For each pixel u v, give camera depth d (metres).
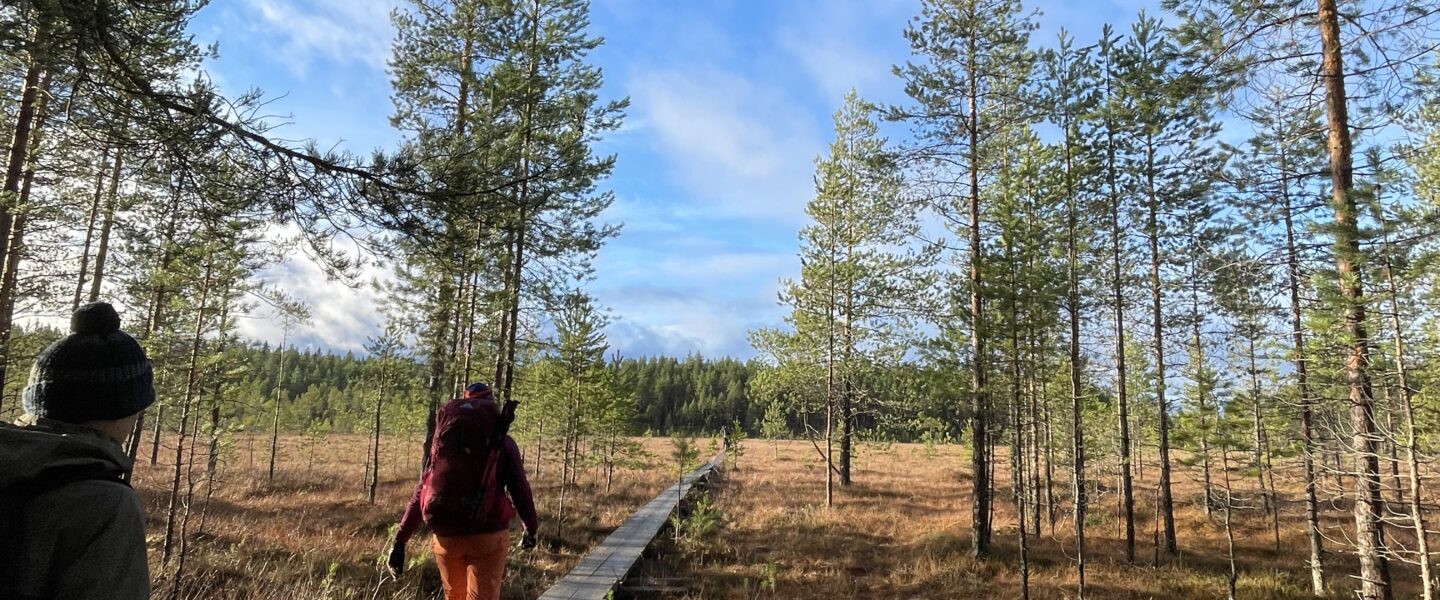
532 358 16.83
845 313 21.67
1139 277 14.04
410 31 14.36
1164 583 11.63
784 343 22.31
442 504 3.23
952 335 11.31
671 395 83.56
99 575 1.06
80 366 1.23
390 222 4.03
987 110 13.83
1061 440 17.45
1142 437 20.59
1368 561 7.61
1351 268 7.11
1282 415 10.61
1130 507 13.29
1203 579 11.93
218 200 3.90
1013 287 10.38
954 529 15.50
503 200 4.22
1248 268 10.13
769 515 17.52
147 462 20.56
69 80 3.44
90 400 1.23
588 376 15.74
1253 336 11.03
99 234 11.77
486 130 4.30
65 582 1.03
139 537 1.19
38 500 1.03
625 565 11.54
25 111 7.75
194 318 7.67
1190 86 8.76
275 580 8.20
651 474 26.55
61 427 1.22
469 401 3.52
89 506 1.08
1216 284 11.96
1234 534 16.12
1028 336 10.63
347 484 20.80
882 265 20.77
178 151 3.63
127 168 4.06
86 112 3.61
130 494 1.21
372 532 12.74
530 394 19.22
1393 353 6.93
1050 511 15.55
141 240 9.90
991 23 13.34
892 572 12.08
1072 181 12.29
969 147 13.66
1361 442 7.52
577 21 14.55
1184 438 11.20
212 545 9.96
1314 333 7.80
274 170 3.79
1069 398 14.62
